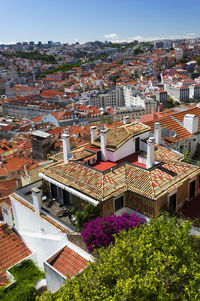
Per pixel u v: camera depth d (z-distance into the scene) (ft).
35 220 101.14
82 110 577.43
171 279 53.88
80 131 339.36
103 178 89.25
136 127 117.50
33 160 232.12
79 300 52.13
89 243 75.87
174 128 124.88
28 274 92.38
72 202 99.40
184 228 63.00
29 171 150.82
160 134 111.04
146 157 99.91
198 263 59.00
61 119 506.48
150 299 50.06
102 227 74.74
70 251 84.17
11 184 171.32
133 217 79.00
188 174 89.15
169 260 54.03
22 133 430.61
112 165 102.47
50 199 106.93
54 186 105.91
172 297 49.85
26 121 564.71
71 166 101.14
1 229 115.96
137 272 54.03
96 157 108.17
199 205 89.61
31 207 104.12
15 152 299.58
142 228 70.95
